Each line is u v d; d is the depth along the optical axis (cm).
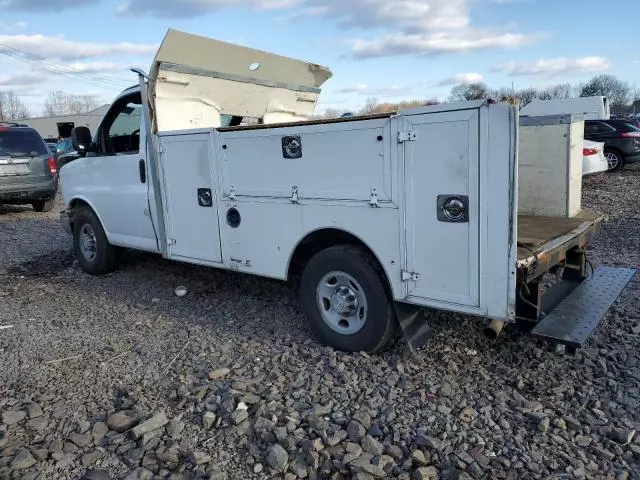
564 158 457
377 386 353
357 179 364
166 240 527
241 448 296
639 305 475
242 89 560
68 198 668
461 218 323
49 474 281
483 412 318
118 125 587
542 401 329
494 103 299
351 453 283
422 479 262
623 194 1180
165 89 498
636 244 730
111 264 649
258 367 389
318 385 357
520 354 392
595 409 318
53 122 5147
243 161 433
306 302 423
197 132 463
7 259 765
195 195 482
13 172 1092
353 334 397
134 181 560
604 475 265
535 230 411
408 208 344
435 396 340
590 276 458
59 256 770
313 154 385
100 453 296
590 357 381
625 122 1597
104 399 355
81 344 449
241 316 498
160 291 585
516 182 301
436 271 341
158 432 311
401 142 337
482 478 264
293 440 295
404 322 377
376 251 367
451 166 321
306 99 650
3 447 302
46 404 350
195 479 272
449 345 407
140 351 430
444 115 317
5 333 478
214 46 498
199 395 350
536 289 347
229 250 465
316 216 393
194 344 440
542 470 268
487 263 320
